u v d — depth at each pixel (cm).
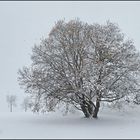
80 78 3002
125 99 3209
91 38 3156
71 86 3034
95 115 3231
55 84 3117
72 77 3005
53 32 3253
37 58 3291
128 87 3102
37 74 3177
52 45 3225
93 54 3111
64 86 3061
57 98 3097
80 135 2123
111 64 3089
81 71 2953
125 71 3094
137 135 2144
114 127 2609
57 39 3231
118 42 3206
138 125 2748
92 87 2877
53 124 2861
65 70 3109
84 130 2408
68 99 3103
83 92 2934
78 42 3130
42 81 3134
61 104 3209
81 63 3114
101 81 2945
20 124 2878
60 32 3216
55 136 2061
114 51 3069
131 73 3181
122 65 3100
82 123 2917
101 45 3058
